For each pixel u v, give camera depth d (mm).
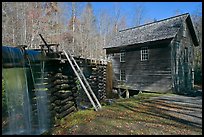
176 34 20391
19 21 33719
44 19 40344
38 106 9516
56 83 10305
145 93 20594
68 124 8570
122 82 25219
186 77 23375
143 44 22875
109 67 20188
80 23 49438
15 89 8930
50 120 9523
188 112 10883
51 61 10164
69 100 11398
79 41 46375
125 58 25016
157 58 21672
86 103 14320
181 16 22328
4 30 28984
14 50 7668
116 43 26203
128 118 9273
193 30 23766
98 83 17734
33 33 33125
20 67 7906
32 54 8625
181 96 17531
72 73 12008
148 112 10648
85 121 8703
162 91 21078
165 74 20938
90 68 16281
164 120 9133
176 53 21312
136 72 23719
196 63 36500
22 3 35688
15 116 8867
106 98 19438
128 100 15219
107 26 60156
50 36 38156
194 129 7914
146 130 7629
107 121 8680
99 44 52844
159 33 22047
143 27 25484
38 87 9438
